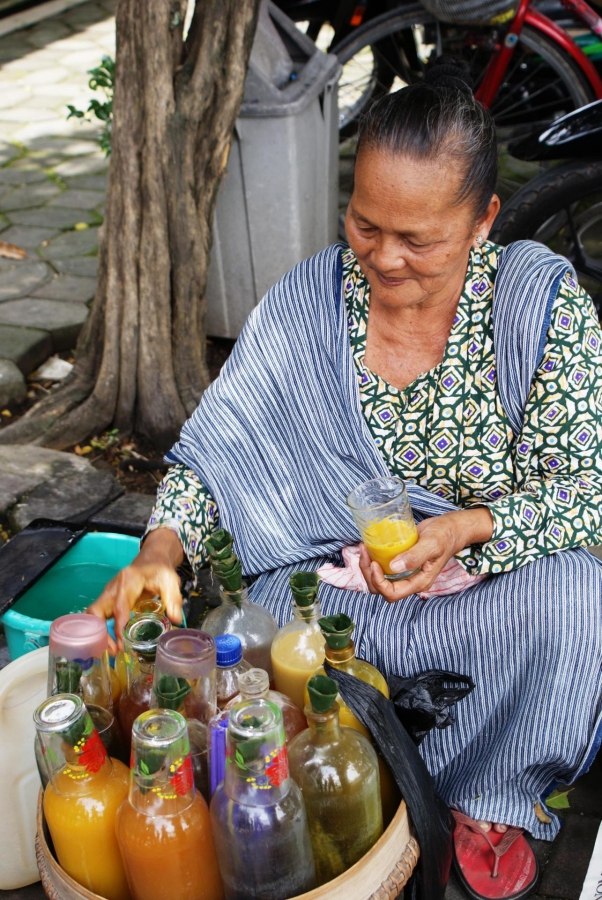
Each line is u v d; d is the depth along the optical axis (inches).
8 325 146.6
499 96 171.2
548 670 62.1
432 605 65.7
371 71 180.4
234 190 128.2
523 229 130.4
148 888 49.3
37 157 224.8
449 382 65.3
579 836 72.6
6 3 331.3
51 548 80.0
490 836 67.9
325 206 140.9
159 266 113.9
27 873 66.8
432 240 57.6
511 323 63.0
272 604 68.6
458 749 65.8
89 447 122.3
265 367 69.4
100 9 342.6
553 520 63.6
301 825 48.8
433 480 68.1
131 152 109.6
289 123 121.9
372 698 54.2
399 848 53.0
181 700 49.9
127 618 60.0
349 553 70.2
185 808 48.5
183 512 69.8
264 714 47.0
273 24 135.7
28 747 63.6
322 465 69.6
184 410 120.1
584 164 125.2
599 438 64.5
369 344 67.1
